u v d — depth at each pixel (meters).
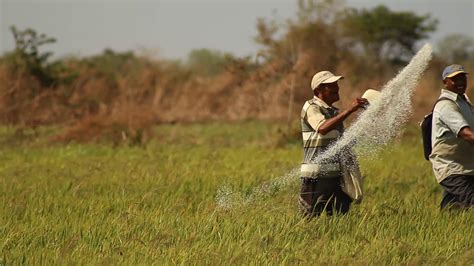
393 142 20.06
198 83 86.06
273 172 30.19
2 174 31.97
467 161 20.59
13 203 22.67
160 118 74.38
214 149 44.91
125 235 18.00
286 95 62.03
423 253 16.44
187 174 29.47
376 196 24.59
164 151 44.06
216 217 19.23
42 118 64.44
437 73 80.94
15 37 68.50
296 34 58.44
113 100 72.31
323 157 19.48
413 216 19.70
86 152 44.34
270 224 18.56
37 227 19.02
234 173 29.91
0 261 15.66
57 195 25.06
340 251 16.31
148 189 26.12
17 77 65.44
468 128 20.05
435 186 26.75
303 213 20.00
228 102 81.94
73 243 16.88
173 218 19.70
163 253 16.25
